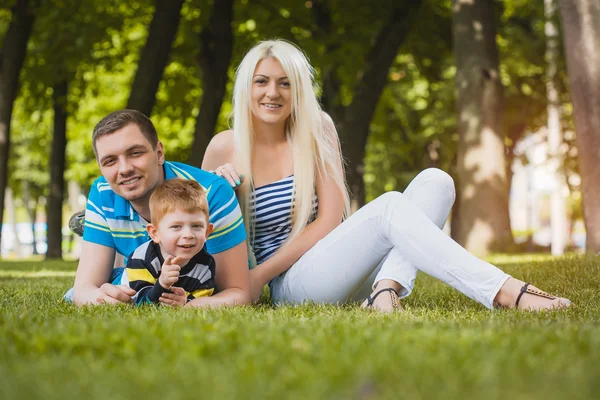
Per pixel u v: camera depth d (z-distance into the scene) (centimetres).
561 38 1814
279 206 429
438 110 2236
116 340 227
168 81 1944
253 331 246
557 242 2481
